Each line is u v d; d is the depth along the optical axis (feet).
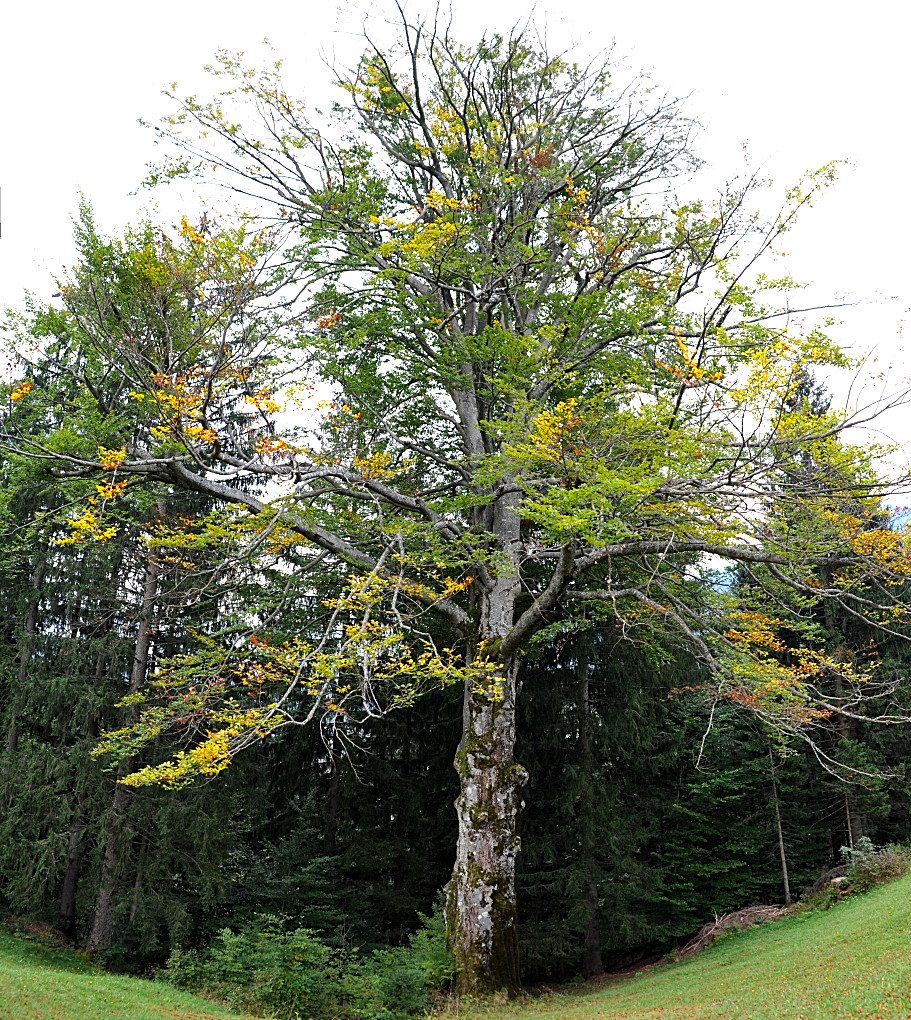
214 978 41.45
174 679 41.45
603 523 30.73
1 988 29.14
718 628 44.78
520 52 51.42
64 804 53.88
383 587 33.78
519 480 35.17
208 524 35.55
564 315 40.96
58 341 37.99
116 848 53.93
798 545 35.17
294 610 51.90
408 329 48.11
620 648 63.00
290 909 56.49
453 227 37.63
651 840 68.28
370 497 42.80
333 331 45.01
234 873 58.90
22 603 59.93
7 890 55.21
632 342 44.01
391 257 42.04
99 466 33.58
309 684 31.83
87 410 37.37
